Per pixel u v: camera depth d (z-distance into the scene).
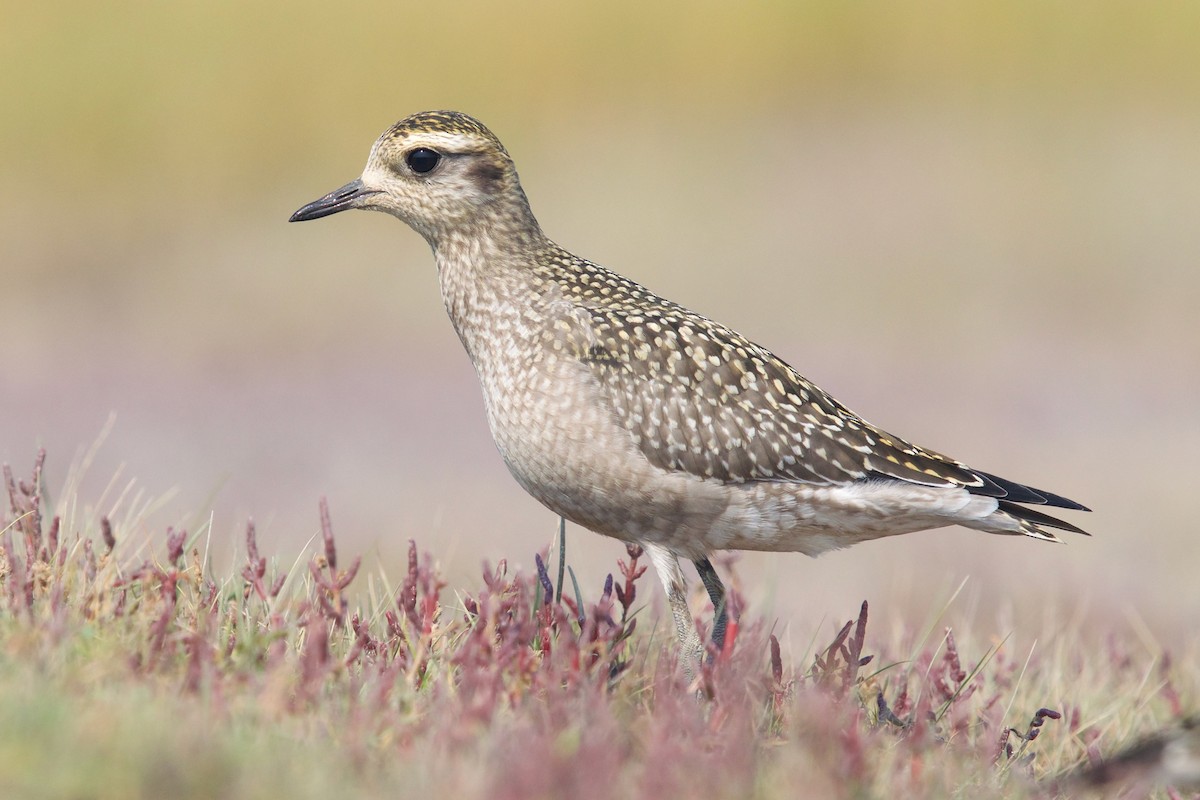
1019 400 23.72
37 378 24.48
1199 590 16.02
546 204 31.55
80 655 7.38
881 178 33.06
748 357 9.77
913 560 17.02
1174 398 23.88
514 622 8.59
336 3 37.81
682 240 29.97
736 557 10.45
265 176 34.06
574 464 9.52
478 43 38.25
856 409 23.17
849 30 39.59
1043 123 35.66
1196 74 37.88
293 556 12.23
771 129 36.19
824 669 8.95
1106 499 19.42
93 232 31.48
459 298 10.07
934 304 27.66
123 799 6.23
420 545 17.12
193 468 20.78
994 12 39.84
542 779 6.54
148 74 35.50
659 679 8.33
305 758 6.75
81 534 9.28
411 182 10.05
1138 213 30.89
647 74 38.56
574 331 9.55
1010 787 8.14
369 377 25.31
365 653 8.45
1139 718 10.09
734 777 7.00
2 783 6.16
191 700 7.11
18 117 34.12
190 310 28.11
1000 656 10.33
